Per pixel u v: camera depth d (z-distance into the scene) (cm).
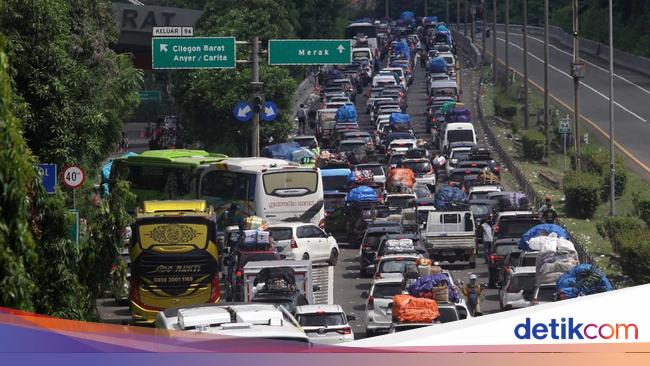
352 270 12531
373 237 12031
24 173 3744
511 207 14175
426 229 12625
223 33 18875
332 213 14275
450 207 14100
